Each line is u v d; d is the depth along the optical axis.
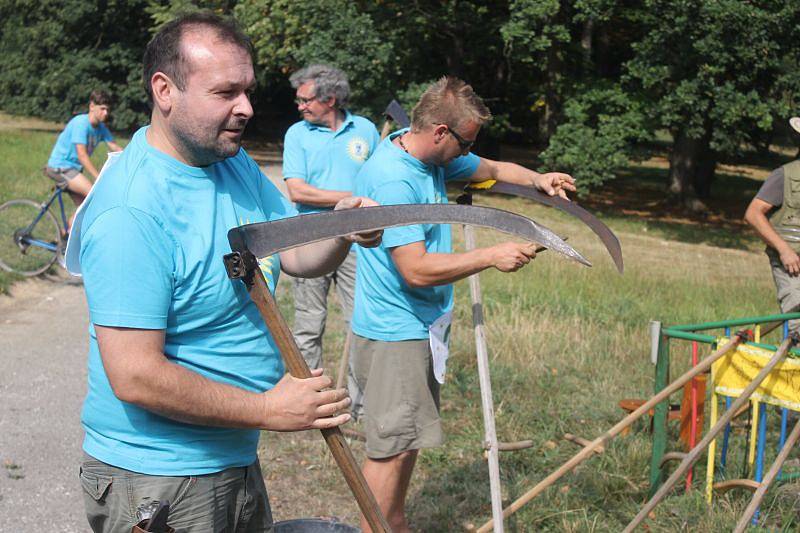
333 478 4.56
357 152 5.46
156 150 2.04
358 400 5.09
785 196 5.41
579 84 19.95
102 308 1.91
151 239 1.95
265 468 4.63
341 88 5.39
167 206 2.00
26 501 4.16
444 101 3.13
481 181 3.50
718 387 4.14
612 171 20.42
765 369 3.63
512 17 18.78
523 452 4.92
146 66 2.02
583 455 3.48
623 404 5.29
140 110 30.41
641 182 27.56
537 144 36.38
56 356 6.46
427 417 3.37
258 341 2.18
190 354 2.07
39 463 4.59
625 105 19.12
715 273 12.98
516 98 24.67
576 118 19.44
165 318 1.97
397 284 3.28
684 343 7.44
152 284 1.93
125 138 28.27
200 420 1.94
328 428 2.03
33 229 9.21
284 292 8.45
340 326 7.40
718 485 4.23
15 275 8.51
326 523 2.43
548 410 5.60
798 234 5.40
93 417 2.08
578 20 18.92
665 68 17.27
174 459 2.04
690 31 16.58
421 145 3.21
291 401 1.98
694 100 16.77
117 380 1.90
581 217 3.20
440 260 3.06
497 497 3.11
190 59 1.95
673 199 22.22
